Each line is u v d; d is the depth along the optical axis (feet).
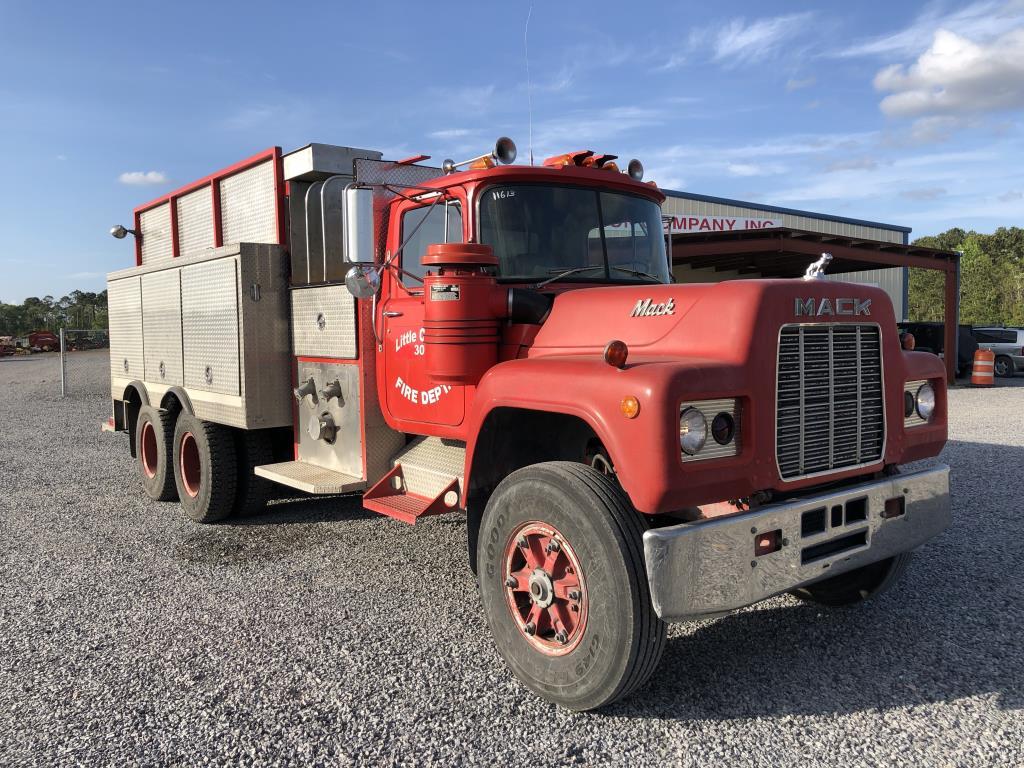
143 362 25.07
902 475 12.00
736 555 10.00
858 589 13.83
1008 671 11.68
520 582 11.43
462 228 14.06
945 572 16.10
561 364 11.07
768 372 10.38
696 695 11.14
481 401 12.08
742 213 83.56
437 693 11.34
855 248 64.03
